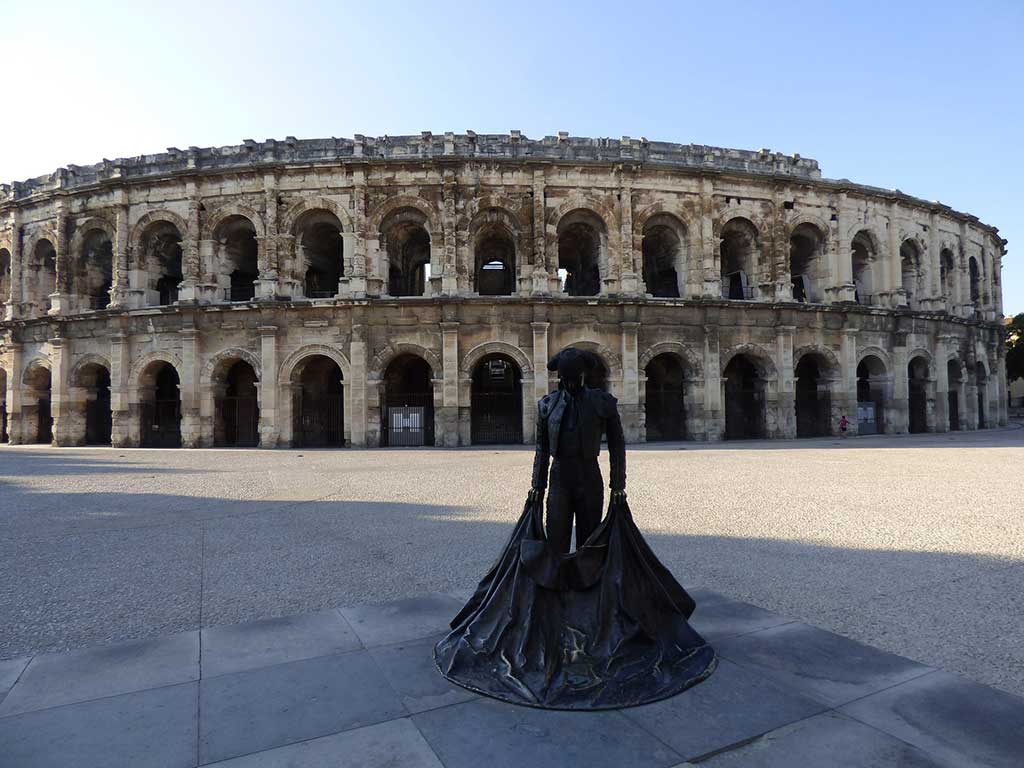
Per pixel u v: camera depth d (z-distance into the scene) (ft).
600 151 138.62
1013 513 47.52
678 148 143.54
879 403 157.17
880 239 157.58
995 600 27.30
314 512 51.83
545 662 18.56
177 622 25.70
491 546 38.52
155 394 140.87
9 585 31.48
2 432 157.89
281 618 25.02
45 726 16.31
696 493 59.26
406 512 51.08
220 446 132.46
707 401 135.03
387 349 127.85
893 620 24.91
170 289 150.20
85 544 40.47
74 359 140.26
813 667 19.60
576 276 165.27
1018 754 14.40
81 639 23.84
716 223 140.56
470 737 15.60
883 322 154.40
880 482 65.98
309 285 151.94
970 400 176.24
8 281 163.32
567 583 20.58
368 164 129.70
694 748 14.87
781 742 15.08
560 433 22.00
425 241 156.66
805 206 148.87
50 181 152.05
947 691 17.84
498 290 178.70
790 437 138.92
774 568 32.81
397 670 19.81
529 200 132.57
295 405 130.21
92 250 147.74
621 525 21.45
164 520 48.62
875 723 15.96
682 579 30.83
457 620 22.49
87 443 143.13
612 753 14.74
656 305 133.08
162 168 139.13
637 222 136.67
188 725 16.33
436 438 125.90
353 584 30.83
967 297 178.81
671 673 18.60
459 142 134.82
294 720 16.55
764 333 140.56
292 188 132.26
